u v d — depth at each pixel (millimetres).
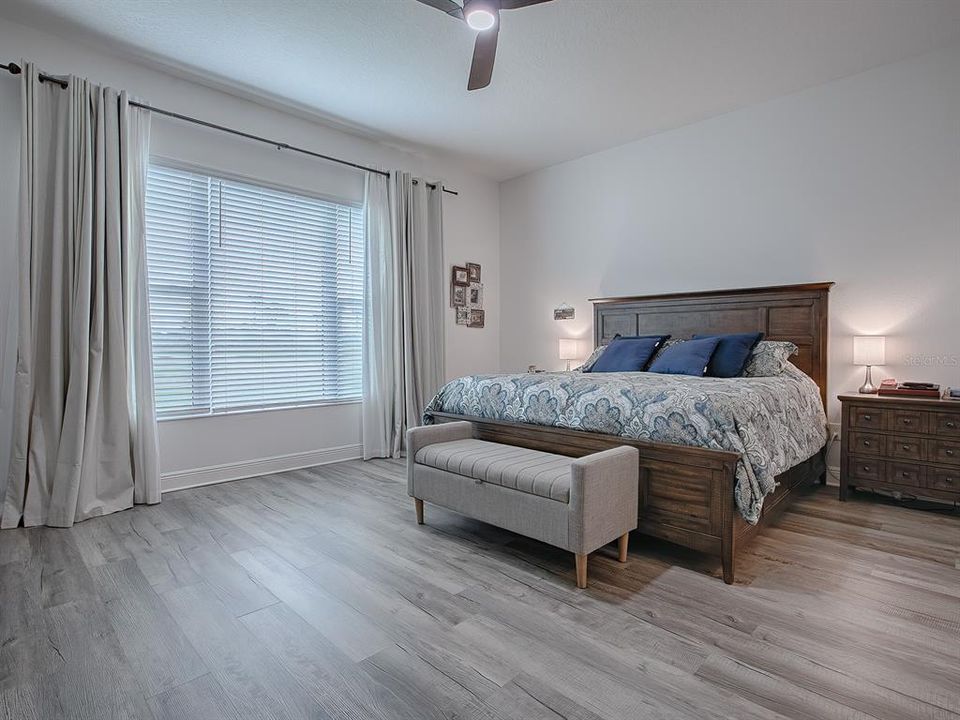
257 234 3875
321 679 1492
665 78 3480
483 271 5590
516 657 1595
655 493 2334
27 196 2738
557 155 4965
